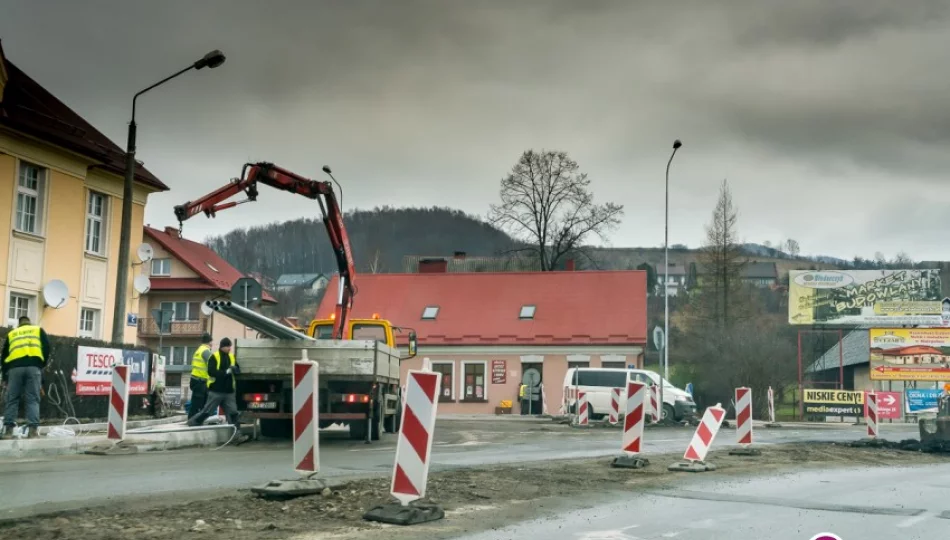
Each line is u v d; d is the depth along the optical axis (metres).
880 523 8.96
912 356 44.41
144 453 15.08
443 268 58.09
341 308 22.30
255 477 11.36
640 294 51.47
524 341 49.59
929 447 20.78
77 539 6.95
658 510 9.52
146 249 31.73
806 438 25.52
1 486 9.97
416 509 8.23
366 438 18.22
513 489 10.75
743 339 50.97
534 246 57.53
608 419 31.78
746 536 8.03
